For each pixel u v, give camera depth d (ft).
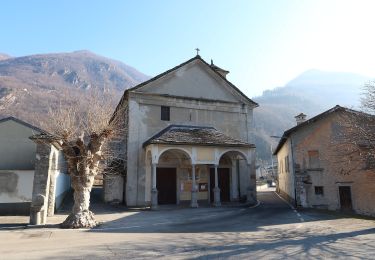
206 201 81.46
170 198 78.38
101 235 39.32
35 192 50.39
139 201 74.18
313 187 72.43
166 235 39.04
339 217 55.83
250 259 26.12
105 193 79.46
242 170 85.30
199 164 76.02
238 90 90.68
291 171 79.56
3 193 59.06
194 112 84.38
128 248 31.22
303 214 60.13
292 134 77.36
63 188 78.54
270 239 35.65
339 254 27.73
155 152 70.03
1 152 66.33
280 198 99.71
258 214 60.29
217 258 26.61
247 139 88.99
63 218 54.19
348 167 67.82
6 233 40.75
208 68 88.48
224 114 87.81
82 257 27.55
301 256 27.04
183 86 84.79
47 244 33.55
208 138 76.64
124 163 78.18
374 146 50.90
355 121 57.47
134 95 78.69
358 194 66.49
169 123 81.05
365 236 36.88
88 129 50.96
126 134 78.84
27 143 67.77
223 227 45.44
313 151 73.77
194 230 42.91
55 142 53.16
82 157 47.50
